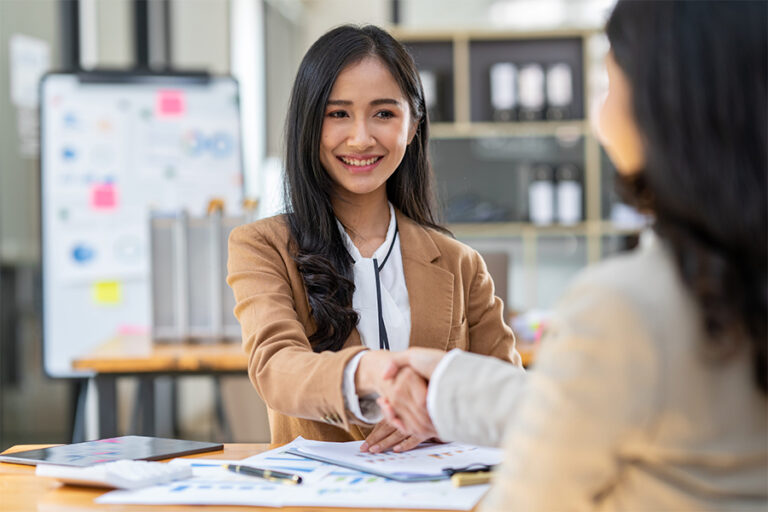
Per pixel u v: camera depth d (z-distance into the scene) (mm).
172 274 2807
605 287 729
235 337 2820
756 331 697
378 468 1174
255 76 5910
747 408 721
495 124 5281
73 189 3480
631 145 785
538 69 5230
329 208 1513
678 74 716
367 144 1447
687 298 714
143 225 3521
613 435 713
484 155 5512
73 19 4379
